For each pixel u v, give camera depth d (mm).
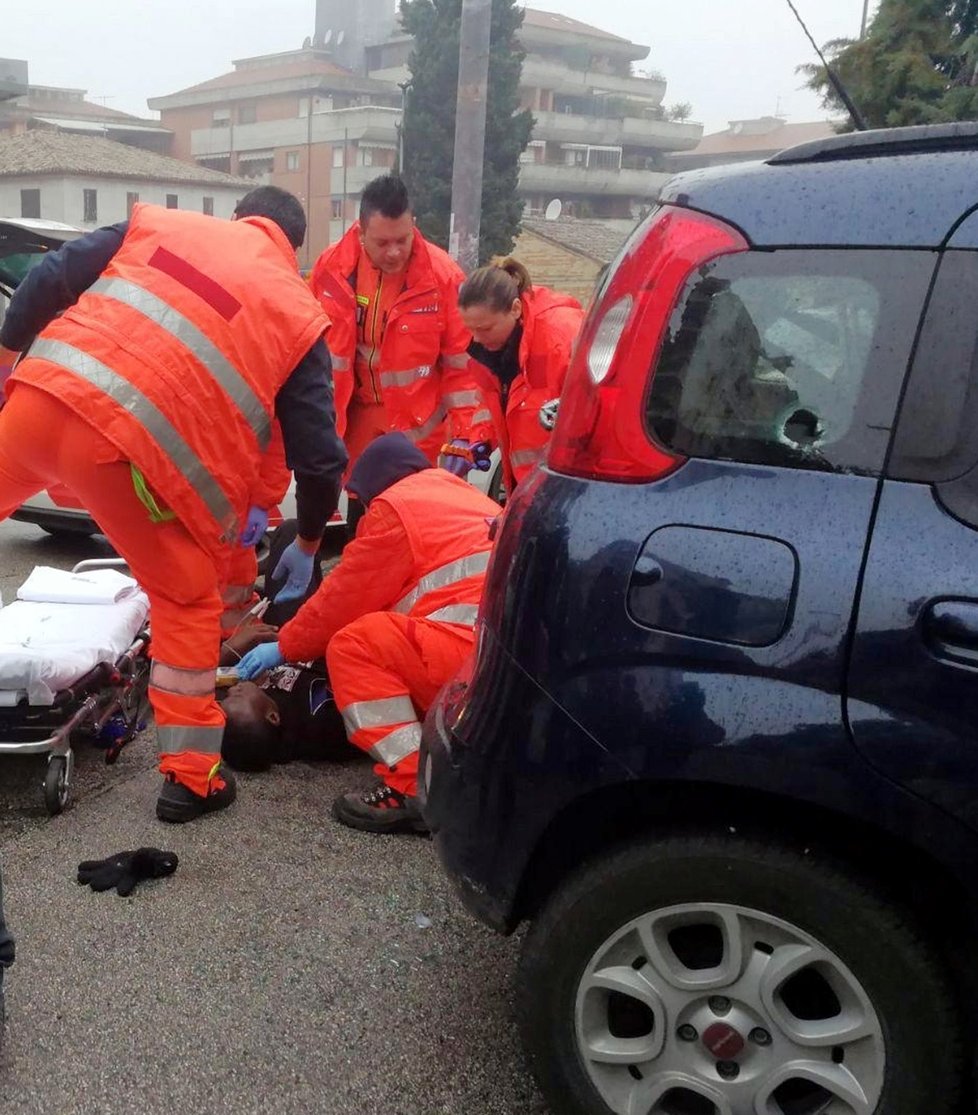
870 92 8344
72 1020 2549
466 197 9266
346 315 5133
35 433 3021
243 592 4406
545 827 2096
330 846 3373
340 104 69938
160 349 2969
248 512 3662
